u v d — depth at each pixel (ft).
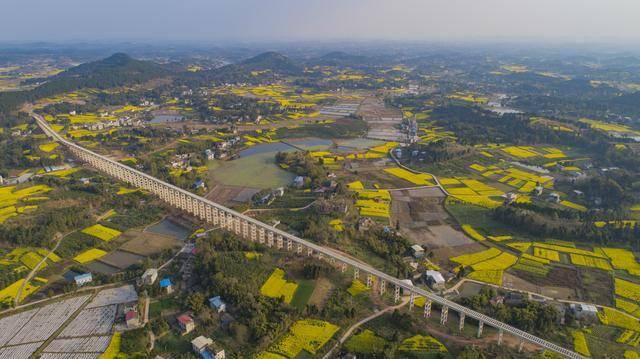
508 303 494.59
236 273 534.37
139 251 623.77
